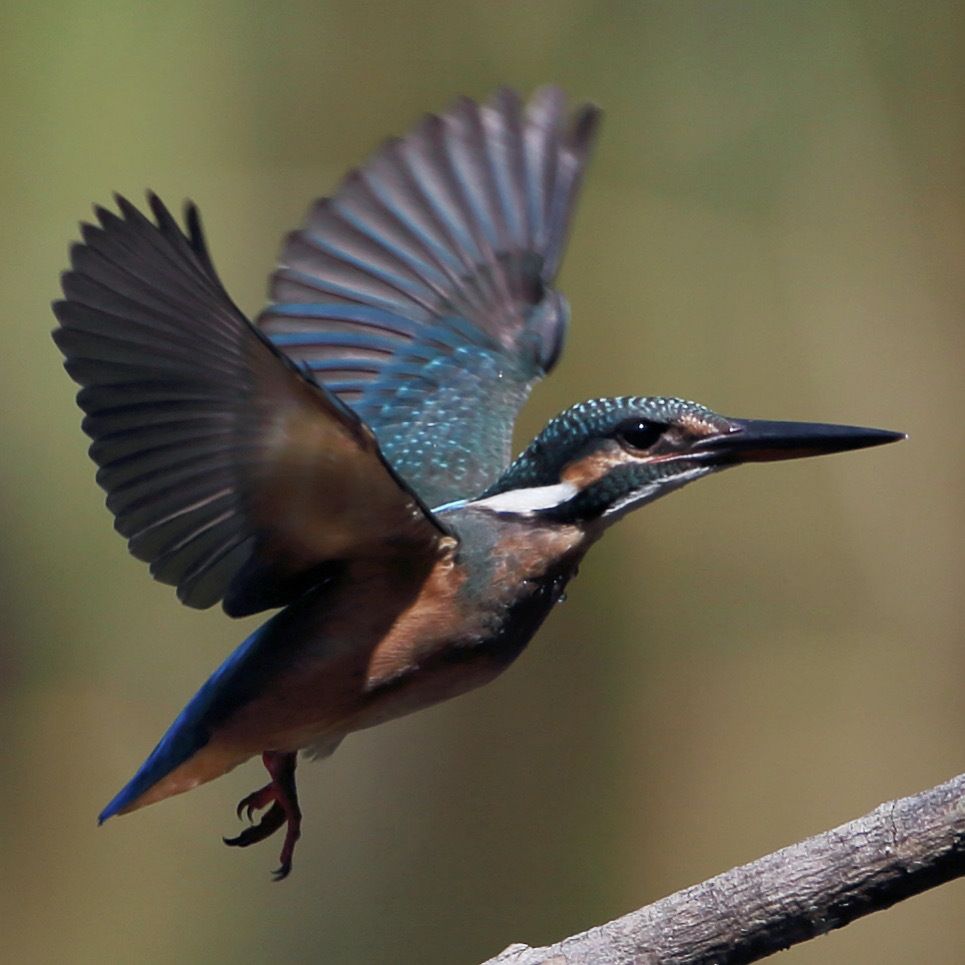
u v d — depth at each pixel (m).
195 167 13.46
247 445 5.59
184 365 5.41
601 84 13.90
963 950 12.58
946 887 12.70
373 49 14.11
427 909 12.69
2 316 12.80
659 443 6.38
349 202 7.85
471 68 14.08
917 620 13.12
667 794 12.82
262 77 13.88
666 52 13.96
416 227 7.92
